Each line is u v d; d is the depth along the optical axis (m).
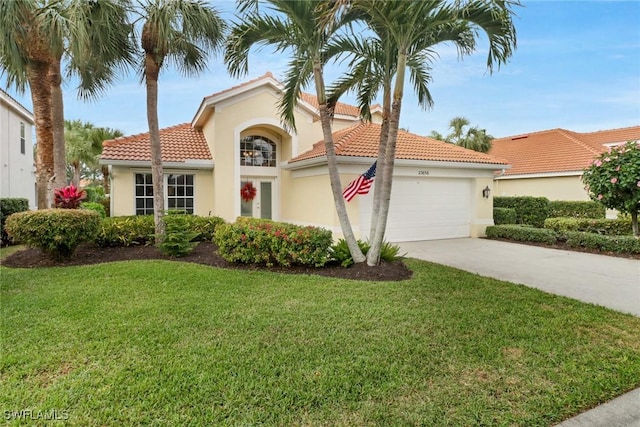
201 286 6.80
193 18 9.44
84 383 3.48
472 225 14.40
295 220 15.24
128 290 6.47
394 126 7.62
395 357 4.09
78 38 8.85
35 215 8.37
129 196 14.27
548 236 12.32
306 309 5.60
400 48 7.27
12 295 6.15
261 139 16.89
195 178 15.45
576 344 4.48
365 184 10.68
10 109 18.92
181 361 3.93
